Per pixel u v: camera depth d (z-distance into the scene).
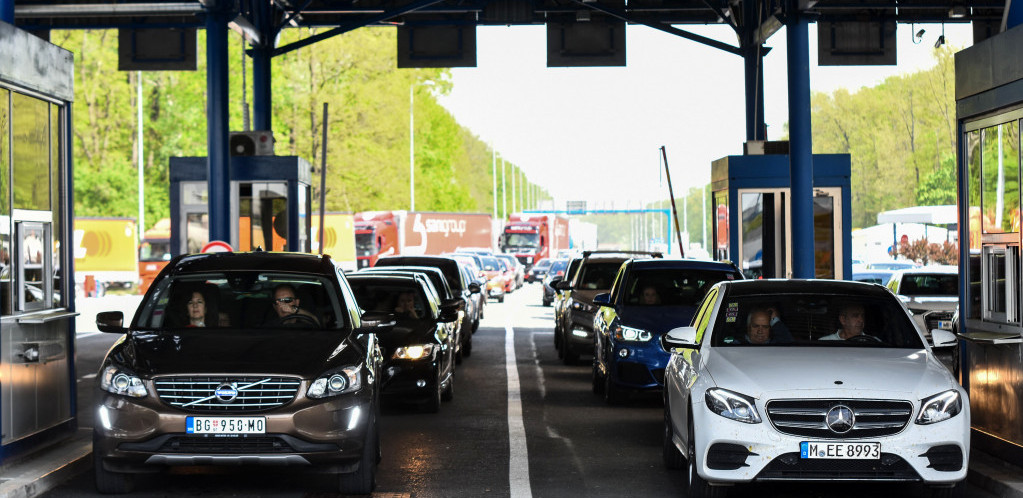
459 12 48.16
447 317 24.94
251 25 44.34
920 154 130.62
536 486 15.62
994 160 16.64
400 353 22.73
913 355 14.80
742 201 42.38
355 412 14.61
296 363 14.62
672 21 49.06
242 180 46.34
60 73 17.91
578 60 47.53
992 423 16.69
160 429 14.15
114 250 90.88
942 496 13.88
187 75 123.38
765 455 13.48
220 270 16.78
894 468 13.46
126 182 117.50
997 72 16.34
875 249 91.94
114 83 123.19
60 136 18.14
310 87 108.75
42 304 17.45
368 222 97.44
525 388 27.95
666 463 16.88
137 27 48.81
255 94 46.69
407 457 17.94
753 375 13.95
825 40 48.28
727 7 47.88
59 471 15.82
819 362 14.30
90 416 23.06
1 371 15.77
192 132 122.94
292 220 46.41
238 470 16.69
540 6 47.22
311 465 14.49
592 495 15.03
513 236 130.88
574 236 177.12
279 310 16.44
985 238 16.97
